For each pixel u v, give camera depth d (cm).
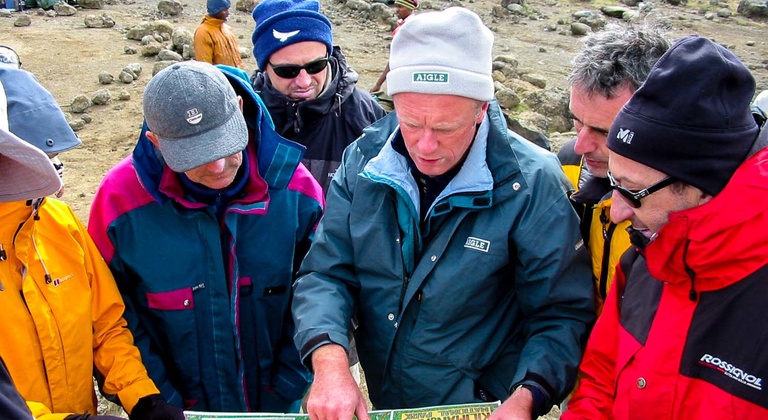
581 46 209
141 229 226
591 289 206
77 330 210
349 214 220
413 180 210
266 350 252
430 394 215
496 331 217
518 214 199
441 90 182
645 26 199
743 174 145
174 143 201
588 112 195
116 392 221
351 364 288
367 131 228
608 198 206
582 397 194
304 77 320
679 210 154
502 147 201
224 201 231
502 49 1312
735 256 148
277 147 237
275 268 242
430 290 207
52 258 205
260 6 324
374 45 1294
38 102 198
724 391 152
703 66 145
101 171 745
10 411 125
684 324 159
